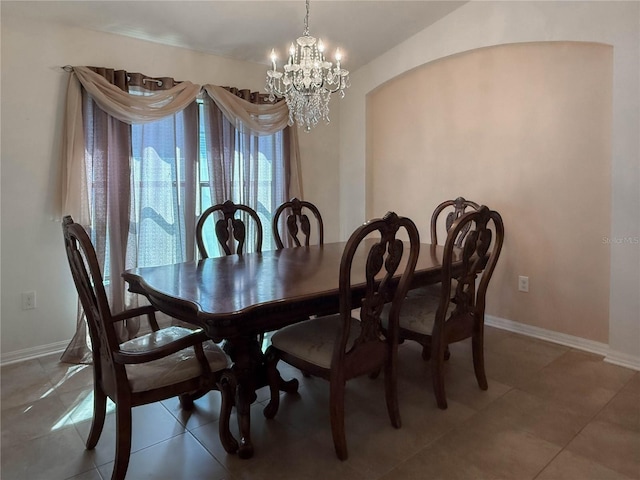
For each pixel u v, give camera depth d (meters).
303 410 2.23
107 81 3.00
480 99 3.46
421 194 3.98
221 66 3.71
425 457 1.83
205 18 3.08
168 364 1.75
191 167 3.51
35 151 2.86
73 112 2.91
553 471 1.73
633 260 2.63
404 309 2.44
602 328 2.92
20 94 2.79
